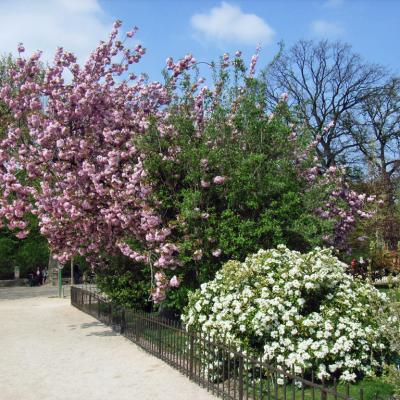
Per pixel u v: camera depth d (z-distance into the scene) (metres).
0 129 13.24
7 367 9.20
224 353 7.16
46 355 10.16
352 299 7.90
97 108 13.16
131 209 11.58
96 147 12.93
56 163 12.20
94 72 13.84
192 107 12.79
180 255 10.84
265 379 7.48
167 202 11.62
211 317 7.92
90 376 8.39
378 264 17.23
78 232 13.16
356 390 6.88
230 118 11.92
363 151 31.73
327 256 8.48
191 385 7.68
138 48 14.60
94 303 16.08
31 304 21.97
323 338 7.33
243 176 10.87
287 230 10.97
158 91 14.43
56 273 36.44
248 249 10.63
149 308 14.28
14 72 13.62
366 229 18.72
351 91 32.91
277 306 7.57
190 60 14.28
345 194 15.71
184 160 11.45
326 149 32.03
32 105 12.50
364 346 7.28
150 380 8.02
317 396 6.71
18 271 39.59
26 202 12.62
